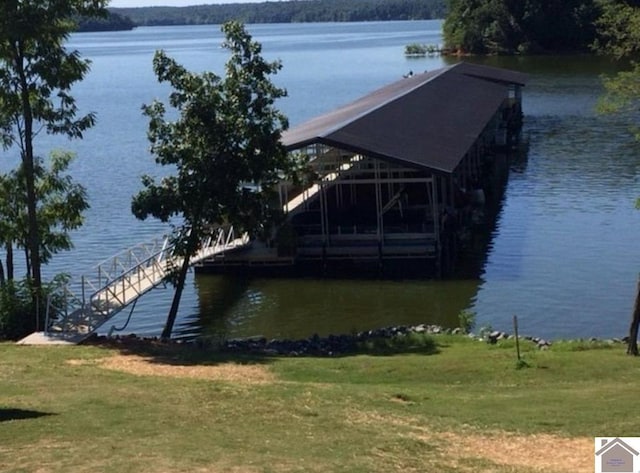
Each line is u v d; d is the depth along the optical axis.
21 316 26.47
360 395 18.17
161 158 28.27
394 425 15.92
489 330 27.11
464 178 47.50
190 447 13.73
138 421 15.34
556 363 21.62
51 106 28.20
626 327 28.02
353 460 13.52
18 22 25.77
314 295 33.97
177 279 29.47
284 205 37.53
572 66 118.69
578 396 18.38
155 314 32.09
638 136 25.41
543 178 52.22
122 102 103.25
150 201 28.19
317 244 37.03
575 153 59.44
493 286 33.34
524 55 138.38
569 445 15.05
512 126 67.38
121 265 34.66
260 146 28.20
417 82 62.66
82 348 23.61
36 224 28.25
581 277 33.56
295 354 24.19
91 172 58.81
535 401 18.05
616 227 40.53
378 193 36.75
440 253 35.50
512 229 41.41
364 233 37.16
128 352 23.38
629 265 34.72
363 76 121.31
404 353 23.86
